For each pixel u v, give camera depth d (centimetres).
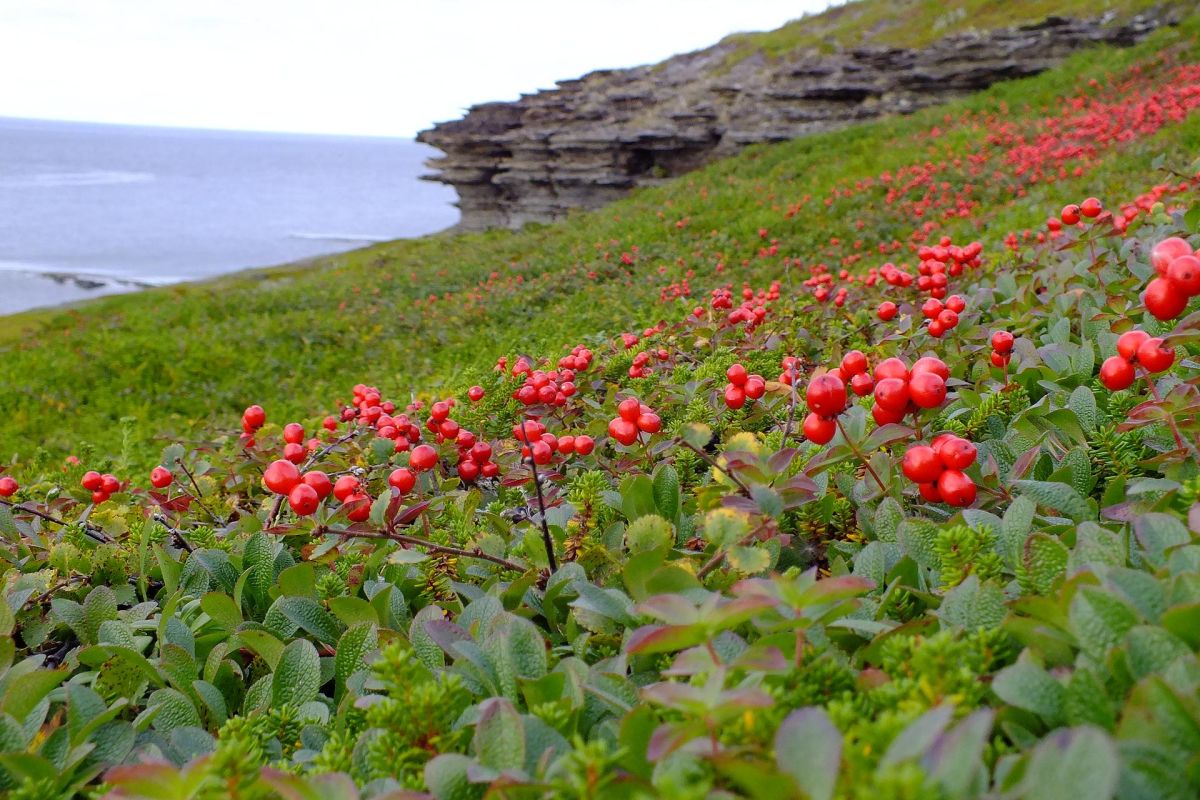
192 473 46
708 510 26
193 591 30
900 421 26
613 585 26
